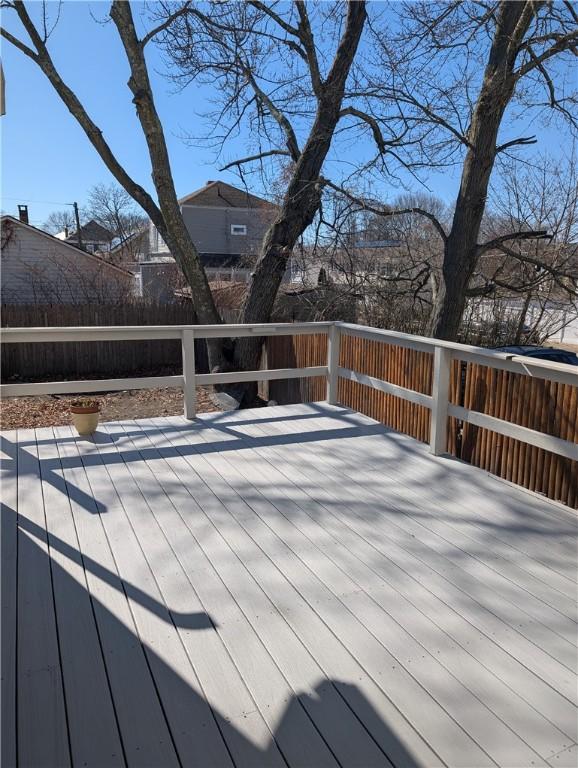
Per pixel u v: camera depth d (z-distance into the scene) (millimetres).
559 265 8852
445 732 1604
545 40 6977
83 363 11336
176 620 2107
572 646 1993
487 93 6969
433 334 7977
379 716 1661
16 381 10711
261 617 2131
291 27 7746
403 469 3783
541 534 2863
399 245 10227
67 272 15906
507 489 3449
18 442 4293
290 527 2902
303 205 7961
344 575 2441
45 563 2510
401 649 1961
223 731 1602
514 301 10453
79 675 1817
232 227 27516
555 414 3207
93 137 7840
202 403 8703
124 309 11523
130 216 40000
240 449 4168
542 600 2279
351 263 9070
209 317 8516
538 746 1558
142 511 3078
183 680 1800
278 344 8102
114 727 1615
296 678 1814
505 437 3619
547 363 3150
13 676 1810
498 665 1888
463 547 2715
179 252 8180
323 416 5121
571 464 3168
